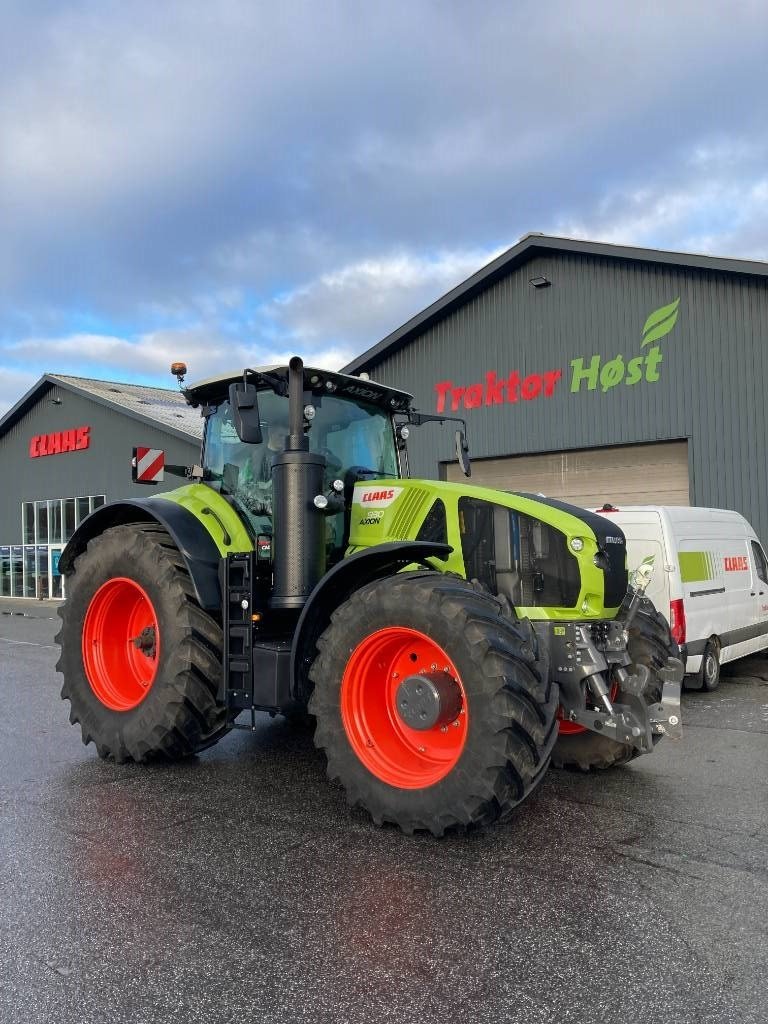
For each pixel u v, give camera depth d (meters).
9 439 25.02
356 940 2.98
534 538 4.66
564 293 14.37
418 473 16.09
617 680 4.43
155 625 5.41
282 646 4.81
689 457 13.02
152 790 4.81
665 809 4.48
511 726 3.73
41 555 23.89
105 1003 2.60
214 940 2.99
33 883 3.49
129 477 20.97
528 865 3.67
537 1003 2.58
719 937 2.99
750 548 9.75
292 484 4.85
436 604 3.96
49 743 5.98
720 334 12.79
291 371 4.93
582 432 14.16
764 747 5.91
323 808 4.48
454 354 15.71
